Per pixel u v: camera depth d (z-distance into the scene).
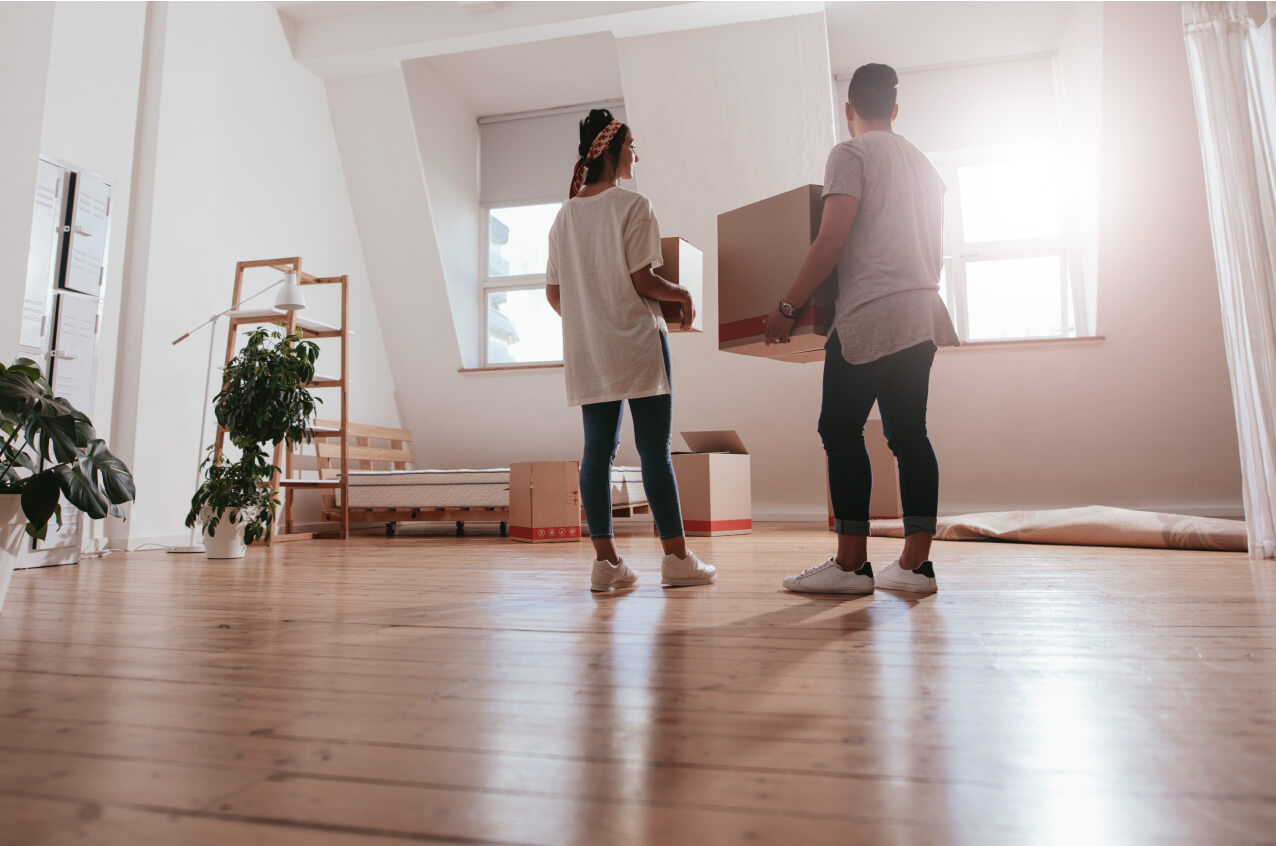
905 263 1.68
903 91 4.99
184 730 0.80
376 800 0.62
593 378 1.84
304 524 4.54
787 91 4.35
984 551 2.93
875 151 1.72
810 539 3.66
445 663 1.11
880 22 4.51
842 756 0.71
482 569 2.51
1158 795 0.61
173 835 0.55
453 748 0.74
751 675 1.02
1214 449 4.43
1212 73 2.76
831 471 1.80
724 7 4.11
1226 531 2.84
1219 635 1.26
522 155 5.63
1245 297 2.62
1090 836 0.54
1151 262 4.32
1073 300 4.81
